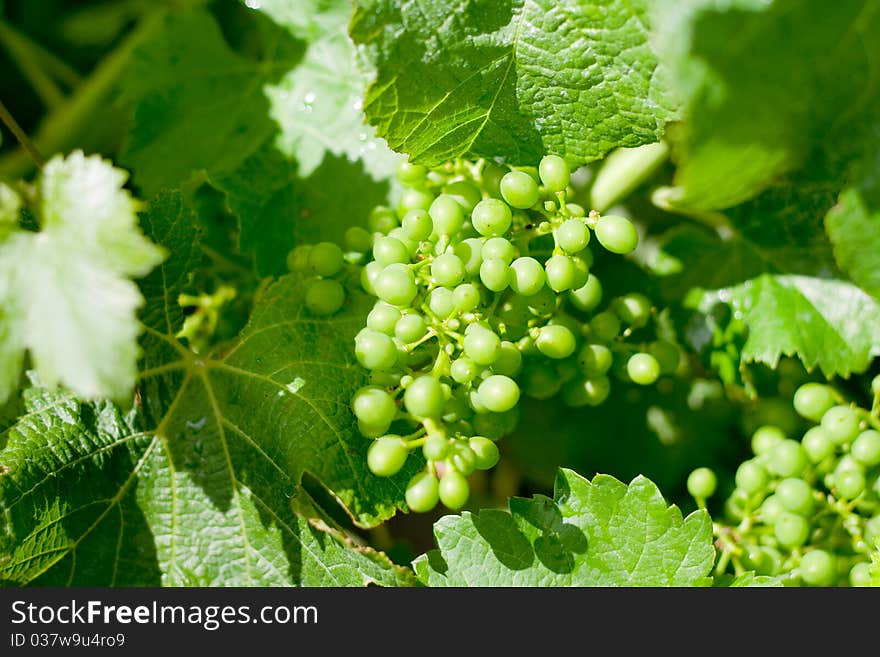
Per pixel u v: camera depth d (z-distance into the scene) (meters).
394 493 0.39
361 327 0.40
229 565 0.39
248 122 0.44
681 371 0.45
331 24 0.44
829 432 0.40
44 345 0.35
